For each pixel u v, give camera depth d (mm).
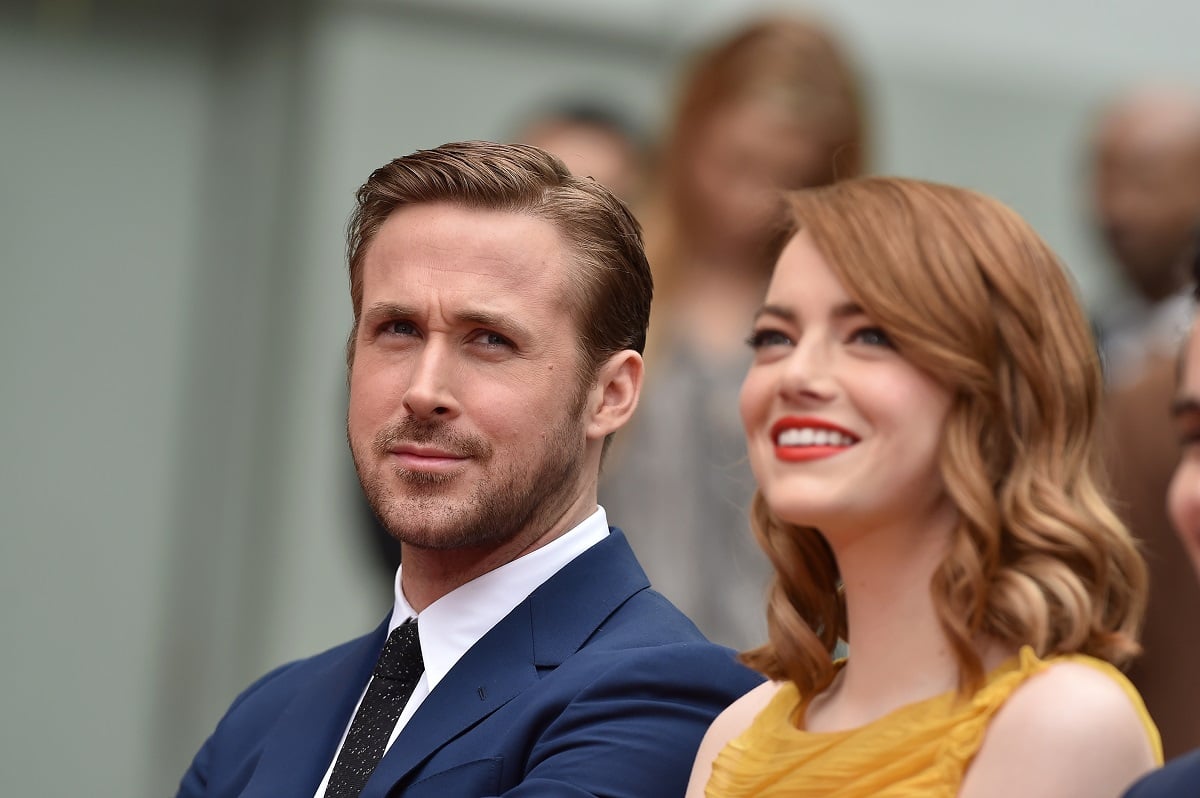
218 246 21594
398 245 9664
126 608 21297
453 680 9586
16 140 21312
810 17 15953
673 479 14586
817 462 8219
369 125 21297
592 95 21844
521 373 9539
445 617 9805
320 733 9984
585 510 10047
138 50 21562
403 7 21359
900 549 8258
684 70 17047
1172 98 17516
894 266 8273
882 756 7957
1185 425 6535
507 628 9688
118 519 21359
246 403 21156
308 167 21109
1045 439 8195
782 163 15273
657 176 15734
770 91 15328
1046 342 8250
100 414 21375
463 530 9445
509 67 21719
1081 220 23312
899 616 8258
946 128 23125
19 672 21109
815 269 8445
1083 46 23734
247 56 21656
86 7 21391
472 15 21578
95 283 21453
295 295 21047
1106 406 13078
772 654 8930
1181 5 24062
